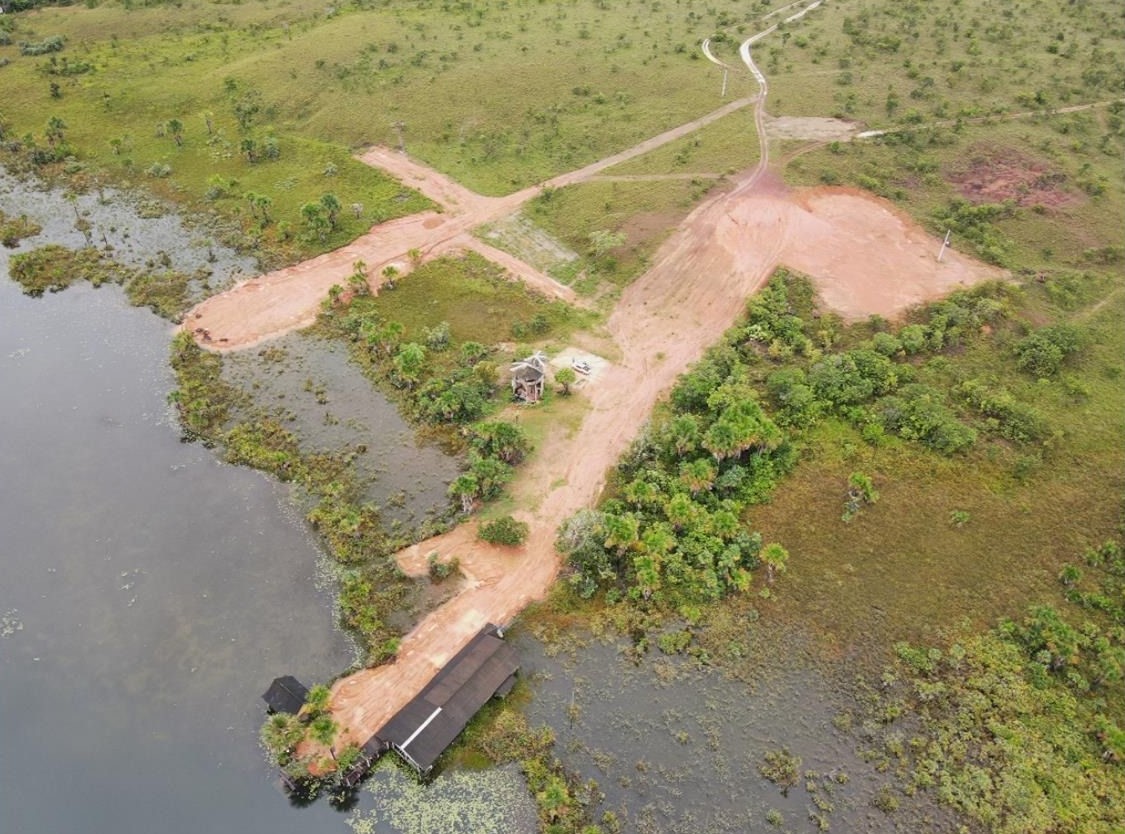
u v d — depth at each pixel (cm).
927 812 5856
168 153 13800
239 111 14562
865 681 6662
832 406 9088
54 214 12519
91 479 8300
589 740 6228
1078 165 12706
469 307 10625
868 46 16525
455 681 6331
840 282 10681
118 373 9656
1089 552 7556
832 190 12244
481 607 7131
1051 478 8331
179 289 10956
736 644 6900
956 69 15388
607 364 9756
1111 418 8944
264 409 9175
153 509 8006
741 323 10262
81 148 13950
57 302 10750
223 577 7381
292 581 7362
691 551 7425
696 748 6209
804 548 7681
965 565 7531
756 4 18862
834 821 5809
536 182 12988
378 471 8431
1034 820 5775
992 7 18225
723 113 14388
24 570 7394
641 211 12025
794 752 6206
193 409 9050
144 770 6003
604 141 13812
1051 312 10250
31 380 9506
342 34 16712
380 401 9319
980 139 13225
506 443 8275
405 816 5753
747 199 12100
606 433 8844
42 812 5769
